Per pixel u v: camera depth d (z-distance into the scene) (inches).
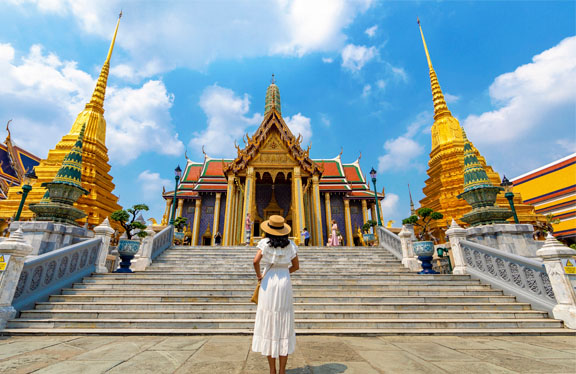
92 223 737.6
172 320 219.6
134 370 120.3
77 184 393.7
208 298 281.6
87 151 848.9
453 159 871.7
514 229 360.5
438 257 496.1
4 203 732.7
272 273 118.4
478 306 269.6
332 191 1198.9
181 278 340.2
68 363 129.9
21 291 239.5
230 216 880.3
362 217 1209.4
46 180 763.4
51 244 323.9
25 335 194.9
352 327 223.8
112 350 154.9
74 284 300.2
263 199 1087.0
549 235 257.4
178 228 892.0
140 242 405.4
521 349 161.6
